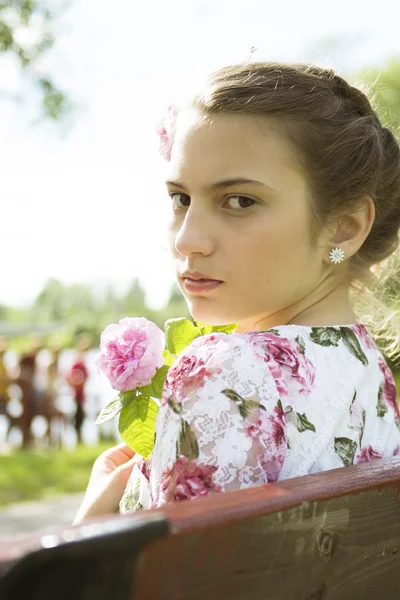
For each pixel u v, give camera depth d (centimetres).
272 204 125
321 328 128
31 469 841
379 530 99
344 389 125
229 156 124
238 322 139
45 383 1098
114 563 61
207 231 125
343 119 134
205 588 73
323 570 88
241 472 109
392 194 148
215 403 111
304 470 115
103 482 141
